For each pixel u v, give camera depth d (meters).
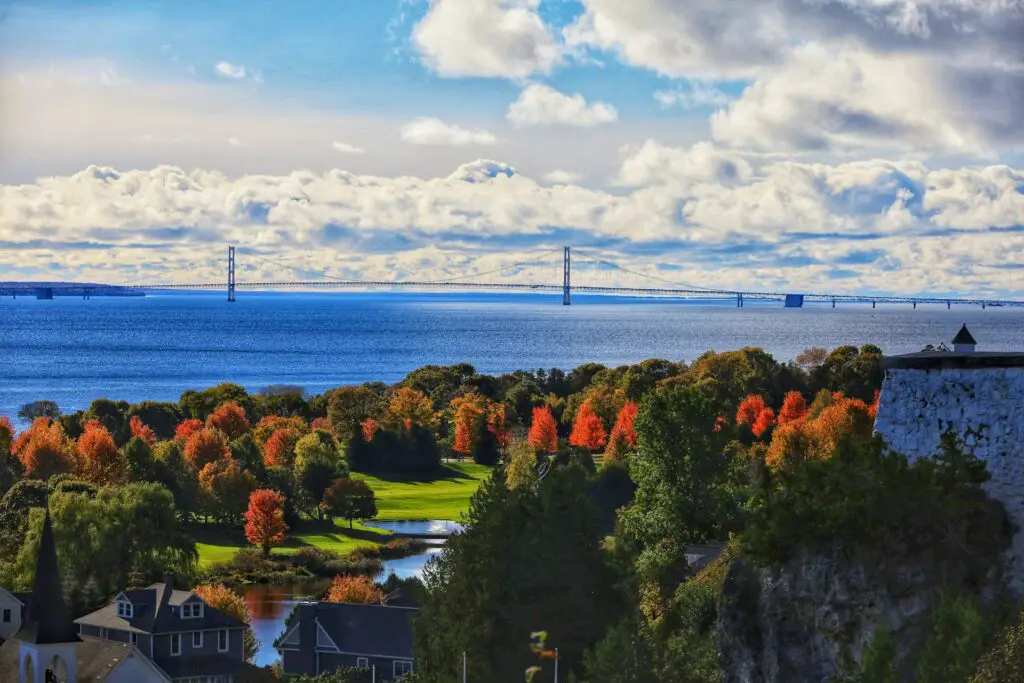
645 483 104.19
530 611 89.75
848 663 65.38
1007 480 68.38
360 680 135.50
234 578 196.88
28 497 195.00
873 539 66.38
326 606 147.12
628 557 96.31
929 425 72.12
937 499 67.00
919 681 59.69
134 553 168.12
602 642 78.81
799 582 68.25
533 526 92.69
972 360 71.44
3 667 122.56
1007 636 59.22
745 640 71.19
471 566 92.25
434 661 92.81
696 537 101.50
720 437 104.00
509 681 88.38
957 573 65.25
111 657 125.19
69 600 155.62
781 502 70.50
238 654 139.75
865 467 69.19
